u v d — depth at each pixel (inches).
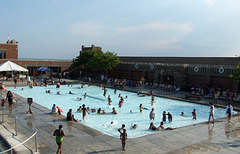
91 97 1213.7
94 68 1936.5
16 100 985.5
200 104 1046.4
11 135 506.9
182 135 538.6
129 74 1920.5
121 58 2188.7
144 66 1771.7
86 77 2185.0
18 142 462.9
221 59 1433.3
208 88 1286.9
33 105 887.1
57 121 655.1
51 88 1521.9
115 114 841.5
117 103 1060.5
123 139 437.4
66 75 2274.9
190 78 1485.0
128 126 684.7
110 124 701.9
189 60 1628.9
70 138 504.7
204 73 1393.9
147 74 1770.4
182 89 1427.2
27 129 507.8
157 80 1624.0
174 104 1053.8
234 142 491.5
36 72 2247.8
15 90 1390.3
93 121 736.3
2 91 1245.1
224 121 687.7
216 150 443.5
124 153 422.0
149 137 522.0
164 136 530.3
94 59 1923.0
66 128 583.8
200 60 1562.5
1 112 753.0
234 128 605.0
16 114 728.3
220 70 1310.3
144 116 820.0
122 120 757.9
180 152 431.2
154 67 1675.7
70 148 443.2
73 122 647.8
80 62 2170.3
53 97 1195.3
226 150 444.1
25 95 1231.5
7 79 1791.3
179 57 1699.1
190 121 756.6
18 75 1846.7
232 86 1256.8
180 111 912.3
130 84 1683.1
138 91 1397.6
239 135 542.0
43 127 587.8
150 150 439.5
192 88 1358.3
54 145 456.4
